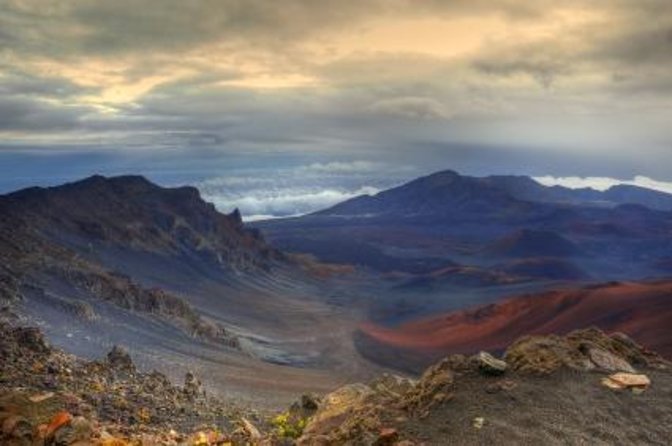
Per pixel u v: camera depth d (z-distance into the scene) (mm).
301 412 33656
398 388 28656
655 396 22969
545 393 22969
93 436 23297
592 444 20031
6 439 23656
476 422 21266
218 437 25922
